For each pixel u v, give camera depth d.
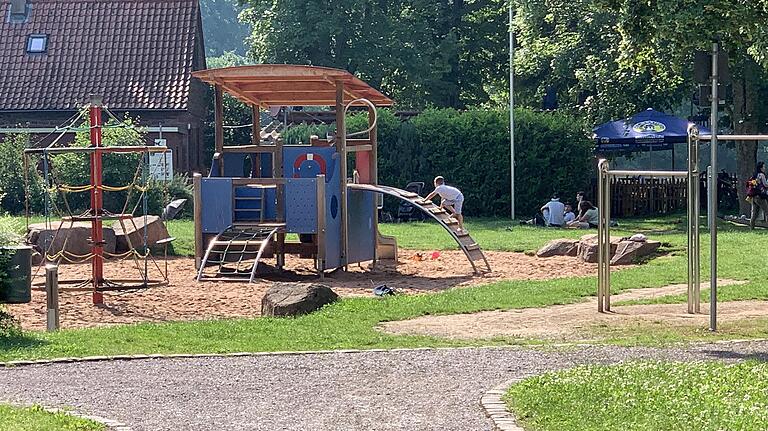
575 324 15.72
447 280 22.73
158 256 27.86
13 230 15.30
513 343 14.04
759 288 19.11
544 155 44.22
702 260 24.09
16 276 14.58
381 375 11.62
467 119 44.28
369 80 57.06
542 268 24.69
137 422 9.32
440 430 9.02
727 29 14.93
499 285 20.17
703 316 16.33
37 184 37.78
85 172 37.00
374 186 25.14
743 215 42.47
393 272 24.73
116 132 37.50
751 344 13.69
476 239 31.55
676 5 14.88
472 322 16.02
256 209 24.56
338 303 17.55
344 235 24.67
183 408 9.94
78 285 20.34
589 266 24.94
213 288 21.20
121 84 50.00
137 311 18.17
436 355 12.91
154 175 37.91
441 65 58.16
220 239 23.83
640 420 8.94
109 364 12.42
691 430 8.55
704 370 11.27
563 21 49.75
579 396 9.97
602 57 46.28
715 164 14.98
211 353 13.23
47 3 53.03
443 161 44.50
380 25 57.12
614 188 44.19
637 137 43.03
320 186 23.83
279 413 9.70
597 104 47.69
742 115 43.28
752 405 9.37
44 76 50.47
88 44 51.56
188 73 50.34
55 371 11.95
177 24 52.06
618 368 11.46
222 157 25.55
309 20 55.28
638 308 17.31
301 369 12.03
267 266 24.70
